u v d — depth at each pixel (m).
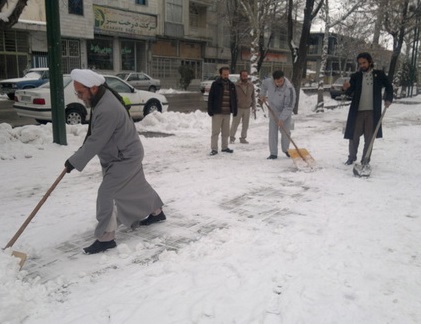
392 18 23.30
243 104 9.82
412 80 30.25
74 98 11.18
